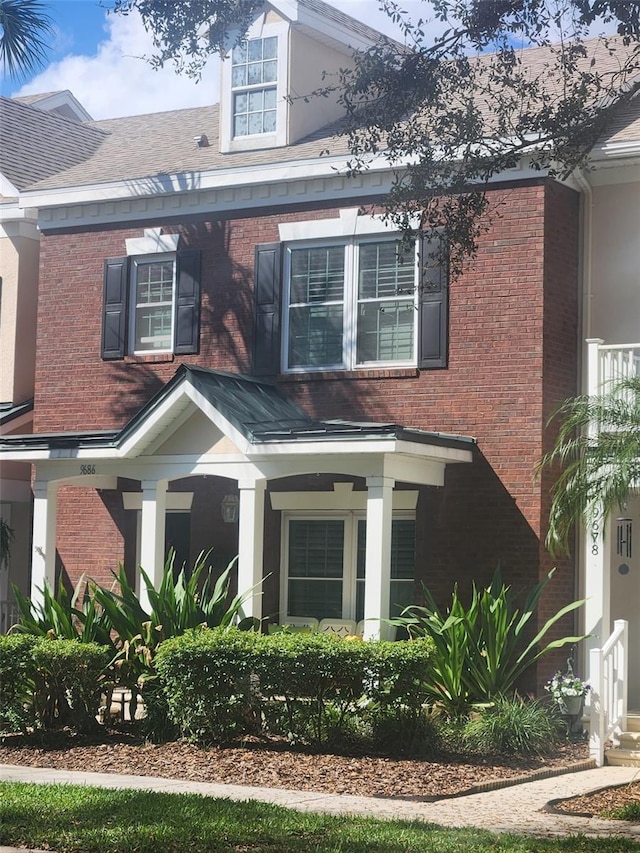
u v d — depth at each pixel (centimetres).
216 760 1341
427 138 1603
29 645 1498
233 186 1958
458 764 1352
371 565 1616
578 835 1001
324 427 1656
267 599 1916
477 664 1568
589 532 1558
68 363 2120
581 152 1617
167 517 2030
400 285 1848
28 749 1416
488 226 1769
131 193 2041
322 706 1406
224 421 1702
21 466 2269
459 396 1778
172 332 2031
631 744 1507
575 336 1797
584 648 1720
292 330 1928
